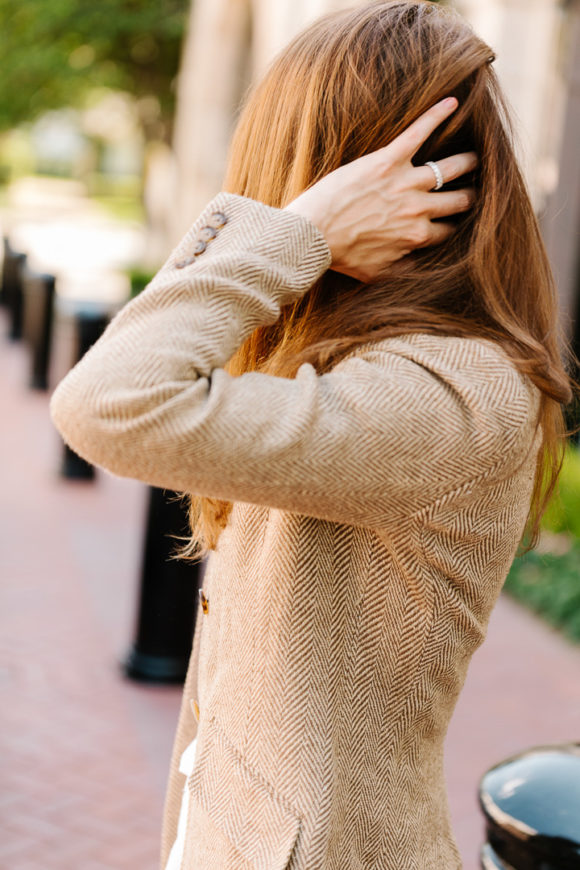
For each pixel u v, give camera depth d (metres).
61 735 3.96
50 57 20.59
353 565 1.13
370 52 1.18
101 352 1.06
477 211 1.18
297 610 1.12
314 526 1.12
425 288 1.15
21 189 44.78
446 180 1.17
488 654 5.17
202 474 1.03
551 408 1.25
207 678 1.26
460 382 1.05
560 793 1.50
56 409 1.06
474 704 4.56
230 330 1.08
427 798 1.23
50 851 3.20
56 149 53.59
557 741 4.27
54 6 19.66
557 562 6.11
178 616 4.46
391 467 1.03
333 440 1.02
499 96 1.21
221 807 1.16
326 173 1.20
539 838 1.45
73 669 4.54
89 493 7.44
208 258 1.12
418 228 1.17
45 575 5.70
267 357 1.29
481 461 1.05
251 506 1.19
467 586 1.12
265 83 1.28
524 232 1.19
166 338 1.05
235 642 1.18
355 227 1.16
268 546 1.15
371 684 1.14
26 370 11.59
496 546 1.13
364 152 1.19
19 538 6.27
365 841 1.16
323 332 1.18
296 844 1.09
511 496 1.12
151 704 4.29
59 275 18.89
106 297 16.61
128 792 3.60
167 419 1.01
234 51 16.44
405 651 1.13
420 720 1.17
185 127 18.16
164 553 4.42
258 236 1.12
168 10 20.56
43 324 10.37
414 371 1.07
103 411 1.02
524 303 1.19
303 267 1.13
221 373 1.05
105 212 39.16
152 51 21.48
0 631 4.87
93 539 6.42
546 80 8.17
